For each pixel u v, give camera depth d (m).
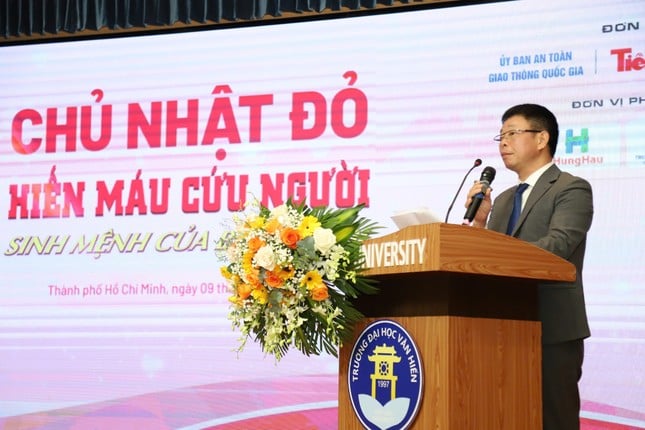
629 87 4.40
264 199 5.02
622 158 4.38
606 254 4.35
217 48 5.20
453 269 2.06
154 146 5.26
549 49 4.56
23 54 5.57
